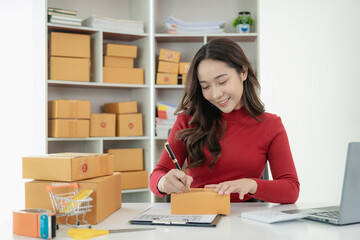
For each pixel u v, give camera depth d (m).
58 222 1.27
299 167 3.92
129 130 3.30
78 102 3.07
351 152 1.16
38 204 1.29
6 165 3.21
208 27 3.36
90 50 3.35
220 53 1.54
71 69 3.08
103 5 3.56
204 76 1.56
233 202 1.70
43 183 1.28
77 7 3.44
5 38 3.22
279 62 3.91
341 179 3.91
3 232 1.16
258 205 1.52
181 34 3.34
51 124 3.07
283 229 1.14
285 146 1.71
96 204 1.24
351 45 3.89
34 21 3.20
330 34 3.89
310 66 3.91
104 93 3.51
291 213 1.27
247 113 1.75
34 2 3.20
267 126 1.73
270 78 3.91
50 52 3.04
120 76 3.28
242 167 1.69
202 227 1.17
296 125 3.91
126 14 3.67
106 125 3.21
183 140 1.76
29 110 3.26
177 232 1.11
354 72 3.89
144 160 3.43
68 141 3.37
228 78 1.55
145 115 3.41
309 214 1.26
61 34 3.04
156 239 1.04
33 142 3.23
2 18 3.22
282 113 3.91
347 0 3.88
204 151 1.70
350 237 1.05
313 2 3.89
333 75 3.90
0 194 3.18
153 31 3.40
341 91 3.91
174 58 3.37
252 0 3.56
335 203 1.57
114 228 1.18
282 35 3.91
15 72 3.24
